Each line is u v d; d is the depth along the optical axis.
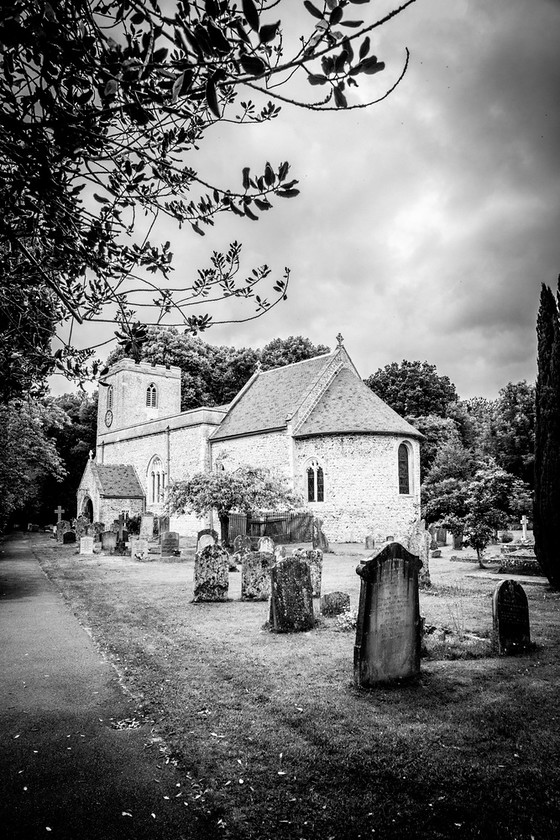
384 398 53.97
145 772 4.34
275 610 8.91
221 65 2.36
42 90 2.51
